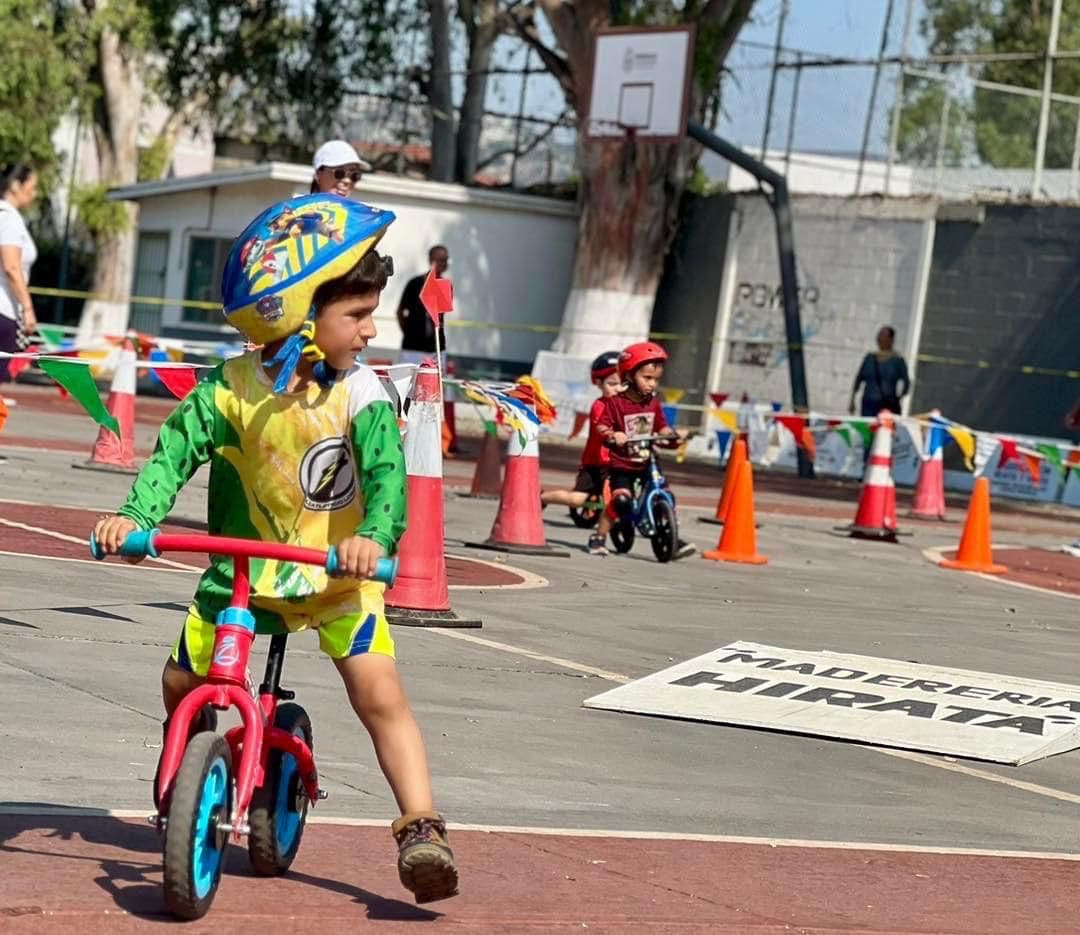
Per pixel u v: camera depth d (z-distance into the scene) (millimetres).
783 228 35438
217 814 4906
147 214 43531
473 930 5066
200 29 45094
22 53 41875
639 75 35719
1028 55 35281
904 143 36562
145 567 11758
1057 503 32500
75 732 7043
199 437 5105
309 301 4910
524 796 6895
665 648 10852
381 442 5055
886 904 5828
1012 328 34062
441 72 43438
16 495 14875
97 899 4969
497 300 39875
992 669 11164
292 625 5141
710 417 38625
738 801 7211
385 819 6293
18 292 14469
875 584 15742
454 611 11289
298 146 46750
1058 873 6543
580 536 17516
